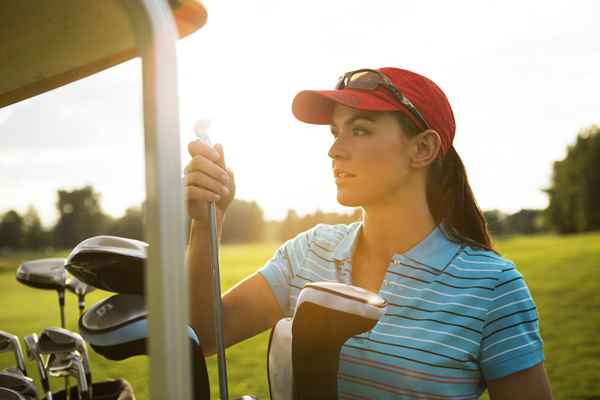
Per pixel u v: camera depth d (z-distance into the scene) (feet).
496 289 5.41
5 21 3.64
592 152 164.14
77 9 3.52
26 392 5.86
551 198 169.48
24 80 4.81
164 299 2.79
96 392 5.99
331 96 5.64
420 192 5.88
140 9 2.85
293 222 191.52
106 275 4.00
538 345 5.41
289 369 4.49
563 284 52.70
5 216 219.61
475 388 5.48
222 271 80.84
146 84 2.87
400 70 5.86
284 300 6.51
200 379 4.47
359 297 3.97
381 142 5.64
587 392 22.09
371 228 5.97
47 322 41.55
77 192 220.84
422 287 5.55
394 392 5.35
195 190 5.23
